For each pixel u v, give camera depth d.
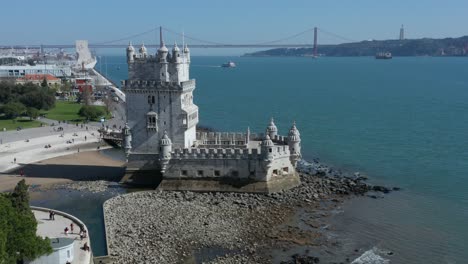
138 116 109.75
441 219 91.88
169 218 89.25
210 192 104.62
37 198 102.69
